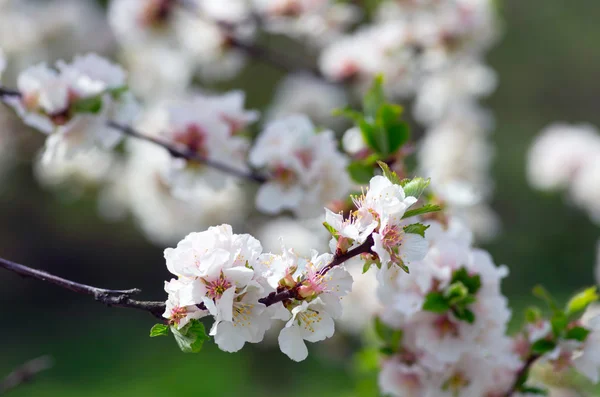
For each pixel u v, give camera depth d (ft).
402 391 3.43
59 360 11.35
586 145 6.80
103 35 7.09
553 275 13.19
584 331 3.33
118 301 2.98
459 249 3.28
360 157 3.57
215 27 5.64
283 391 9.37
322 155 3.58
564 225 13.48
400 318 3.37
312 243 5.51
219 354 10.78
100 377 10.71
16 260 13.06
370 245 2.96
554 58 14.40
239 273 2.92
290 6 5.67
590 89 14.44
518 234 13.53
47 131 3.56
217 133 3.75
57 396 9.95
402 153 3.50
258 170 3.79
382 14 6.07
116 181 6.59
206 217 5.91
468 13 5.80
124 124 3.62
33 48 6.77
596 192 6.56
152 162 5.45
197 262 2.93
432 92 6.47
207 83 9.78
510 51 14.26
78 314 13.03
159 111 5.18
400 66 5.71
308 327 2.97
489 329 3.29
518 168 13.93
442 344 3.30
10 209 12.17
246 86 10.38
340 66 5.67
